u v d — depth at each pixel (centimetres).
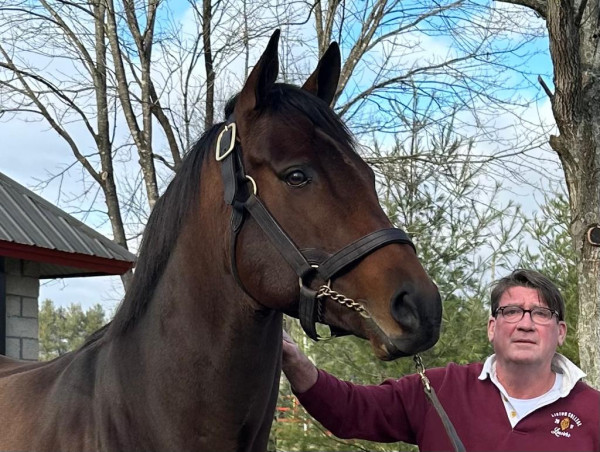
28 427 237
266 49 214
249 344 218
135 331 234
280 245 206
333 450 741
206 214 225
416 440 282
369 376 725
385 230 200
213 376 219
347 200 204
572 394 256
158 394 222
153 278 236
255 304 213
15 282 677
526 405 256
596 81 554
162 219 237
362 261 199
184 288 225
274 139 210
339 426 280
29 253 618
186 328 222
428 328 188
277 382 238
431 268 761
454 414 265
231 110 236
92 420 229
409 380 285
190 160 236
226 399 219
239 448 223
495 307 261
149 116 1002
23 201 667
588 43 562
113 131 1078
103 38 1078
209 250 222
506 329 254
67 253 642
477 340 721
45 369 262
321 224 203
